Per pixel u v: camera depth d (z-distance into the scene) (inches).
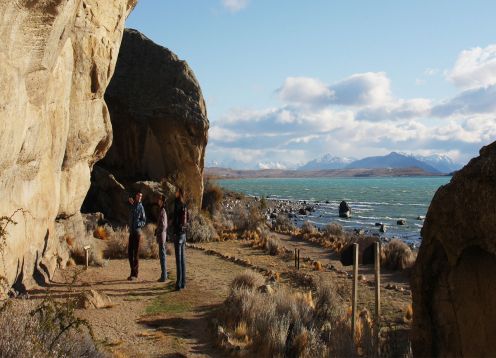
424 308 191.3
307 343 292.8
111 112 998.4
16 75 264.8
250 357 284.4
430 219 190.1
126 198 849.5
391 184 7667.3
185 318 346.6
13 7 242.2
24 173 343.3
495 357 164.9
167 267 554.6
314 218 1845.5
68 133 477.4
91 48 491.2
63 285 395.5
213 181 1232.2
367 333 287.7
